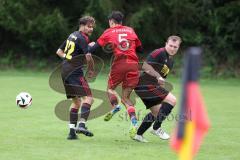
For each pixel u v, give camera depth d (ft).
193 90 43.78
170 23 324.80
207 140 111.96
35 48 329.93
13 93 200.95
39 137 111.14
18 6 316.81
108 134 117.19
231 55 313.53
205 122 44.75
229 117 150.82
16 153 93.71
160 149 99.30
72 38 106.52
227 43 315.58
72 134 108.88
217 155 95.50
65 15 331.36
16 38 336.29
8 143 103.50
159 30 325.62
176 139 44.65
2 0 315.99
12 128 123.24
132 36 106.22
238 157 93.91
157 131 107.96
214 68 305.94
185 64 43.88
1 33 345.10
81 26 107.45
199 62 43.60
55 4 331.16
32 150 96.58
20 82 242.99
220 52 317.01
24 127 124.98
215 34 320.70
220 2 323.98
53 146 100.83
